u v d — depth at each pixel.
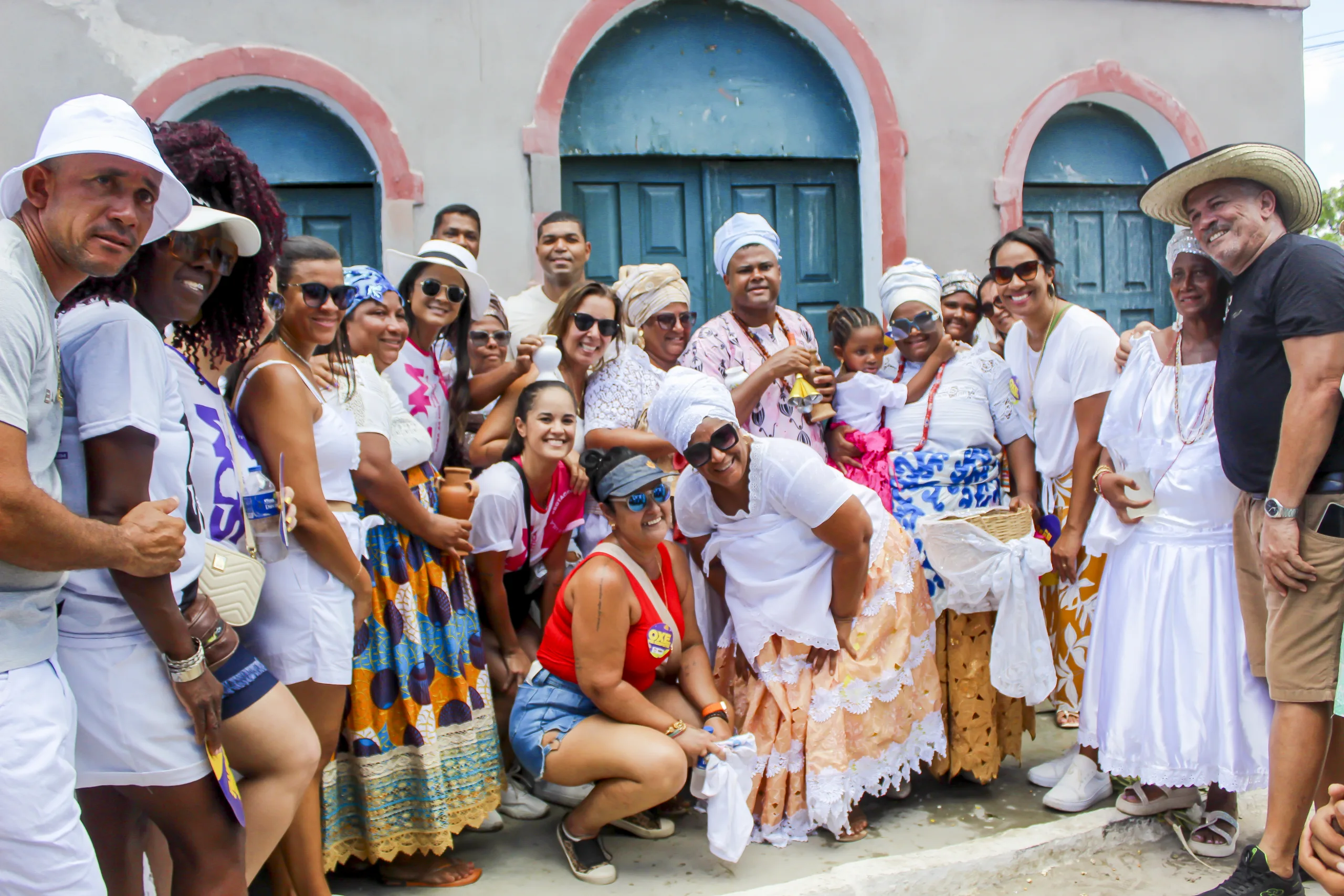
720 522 3.37
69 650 1.87
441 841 2.95
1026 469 4.01
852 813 3.32
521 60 5.49
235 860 2.06
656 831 3.29
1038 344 3.99
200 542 2.08
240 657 2.18
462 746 3.06
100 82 4.99
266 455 2.46
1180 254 3.14
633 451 3.27
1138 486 3.23
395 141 5.33
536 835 3.34
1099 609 3.39
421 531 2.99
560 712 3.18
